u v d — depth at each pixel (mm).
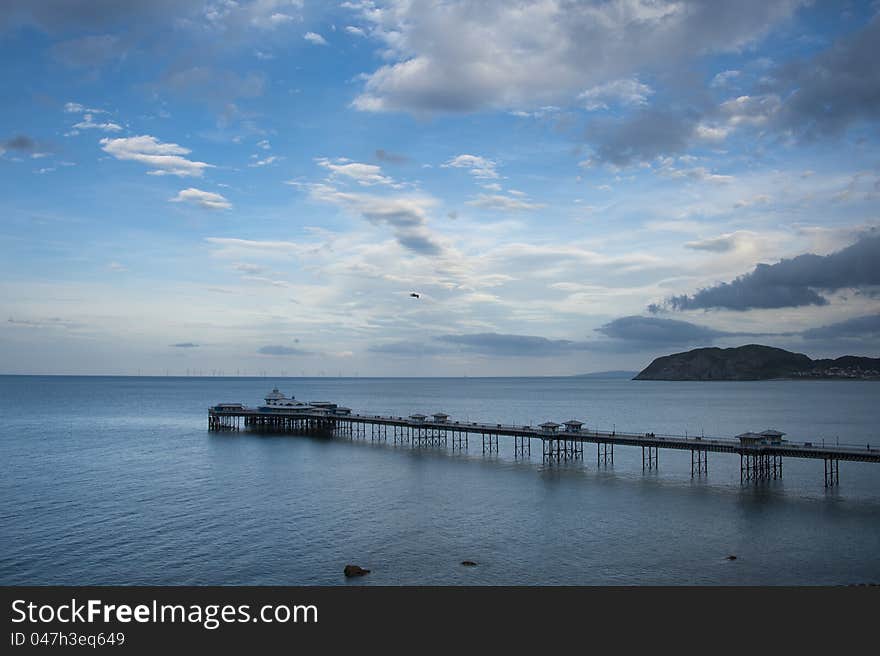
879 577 53812
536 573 55062
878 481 90750
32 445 132375
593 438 105625
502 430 118562
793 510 74188
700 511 73938
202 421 186500
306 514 73000
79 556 59062
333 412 162750
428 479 94562
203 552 60031
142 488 87375
